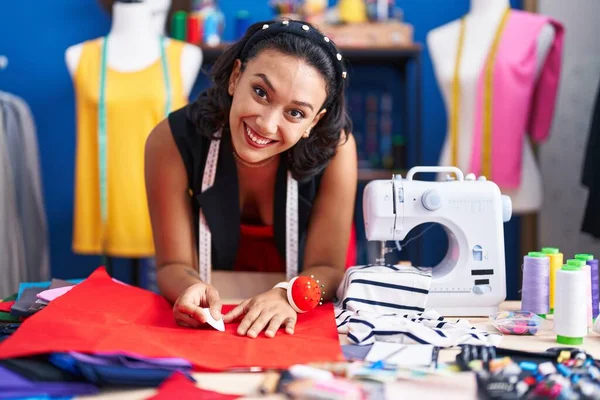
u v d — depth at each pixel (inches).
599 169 113.7
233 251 69.9
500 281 61.0
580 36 136.0
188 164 65.7
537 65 121.5
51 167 157.1
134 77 120.9
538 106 123.2
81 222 122.5
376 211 61.2
